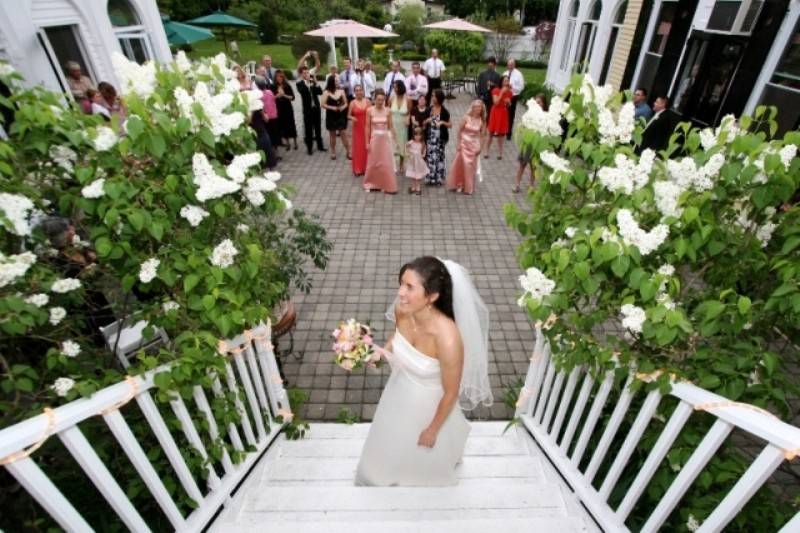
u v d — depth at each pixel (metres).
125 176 1.87
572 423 2.38
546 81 14.91
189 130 1.90
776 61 5.84
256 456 2.64
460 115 12.84
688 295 2.13
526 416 3.02
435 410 2.36
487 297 5.07
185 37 13.66
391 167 7.55
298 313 4.77
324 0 31.34
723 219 1.95
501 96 8.92
